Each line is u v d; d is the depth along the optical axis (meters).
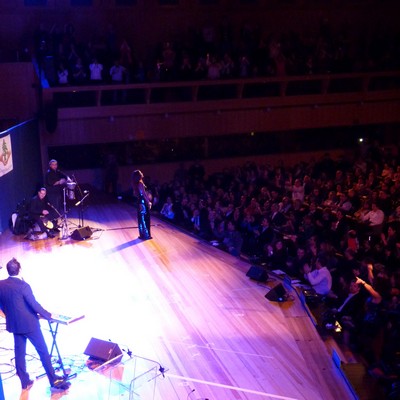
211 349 7.70
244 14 21.33
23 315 6.40
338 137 21.98
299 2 21.75
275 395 6.66
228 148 20.92
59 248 11.66
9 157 13.42
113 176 18.53
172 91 19.50
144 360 7.34
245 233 13.58
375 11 22.62
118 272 10.37
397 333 8.14
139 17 20.34
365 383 6.81
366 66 21.33
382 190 14.77
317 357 7.60
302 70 20.67
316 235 12.52
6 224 12.92
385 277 9.55
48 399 6.50
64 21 19.66
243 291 9.62
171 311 8.83
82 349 7.60
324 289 9.66
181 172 18.94
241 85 19.80
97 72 18.47
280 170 17.84
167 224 13.51
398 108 21.83
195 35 20.27
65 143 18.69
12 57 19.06
